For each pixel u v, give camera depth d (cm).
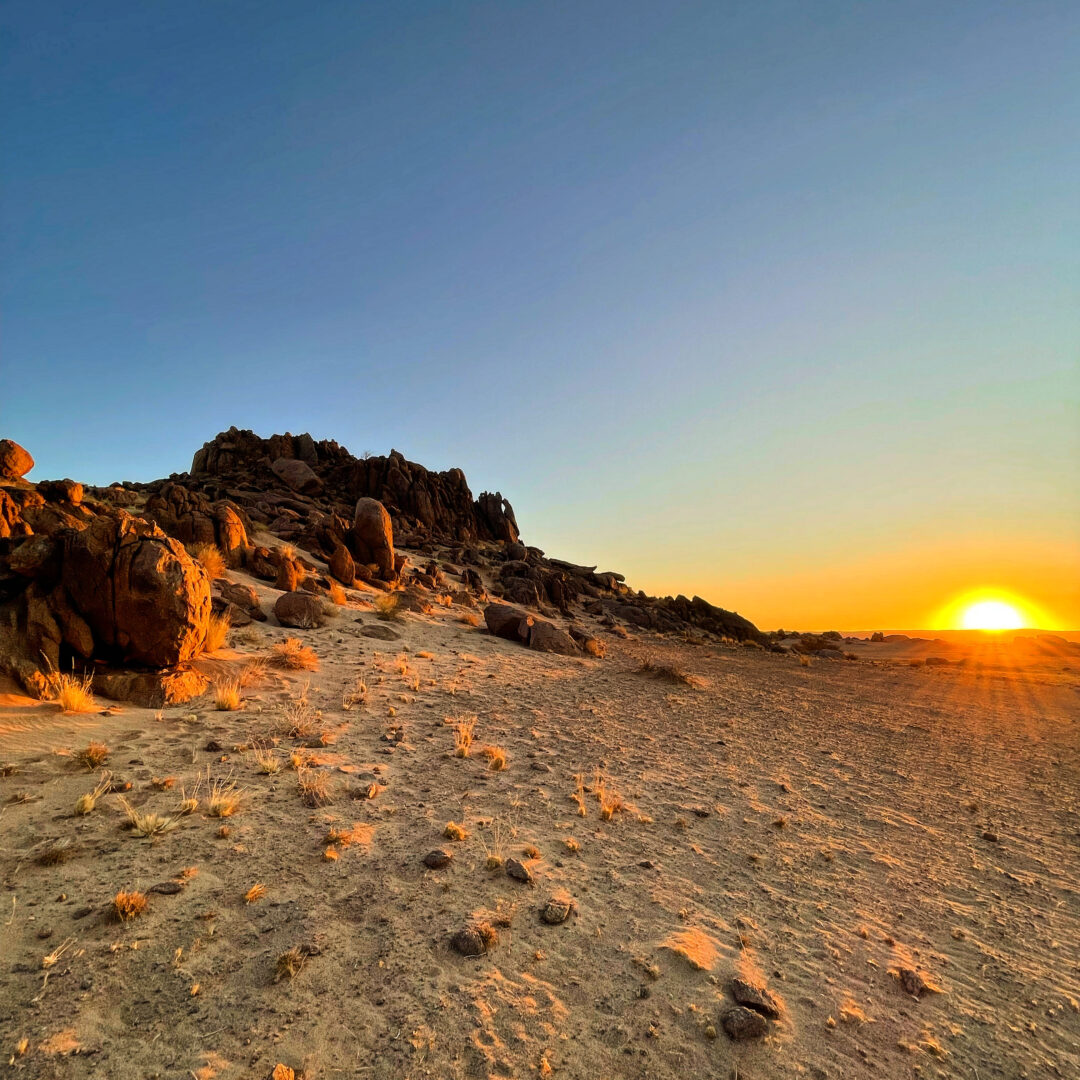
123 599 990
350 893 515
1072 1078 392
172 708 950
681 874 625
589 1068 363
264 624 1700
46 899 461
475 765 888
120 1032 351
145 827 572
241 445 5734
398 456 5859
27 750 718
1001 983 494
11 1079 311
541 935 488
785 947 512
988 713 2028
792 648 5212
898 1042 413
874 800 955
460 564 4544
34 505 1600
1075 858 785
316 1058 348
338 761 827
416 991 408
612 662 2525
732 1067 375
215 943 433
